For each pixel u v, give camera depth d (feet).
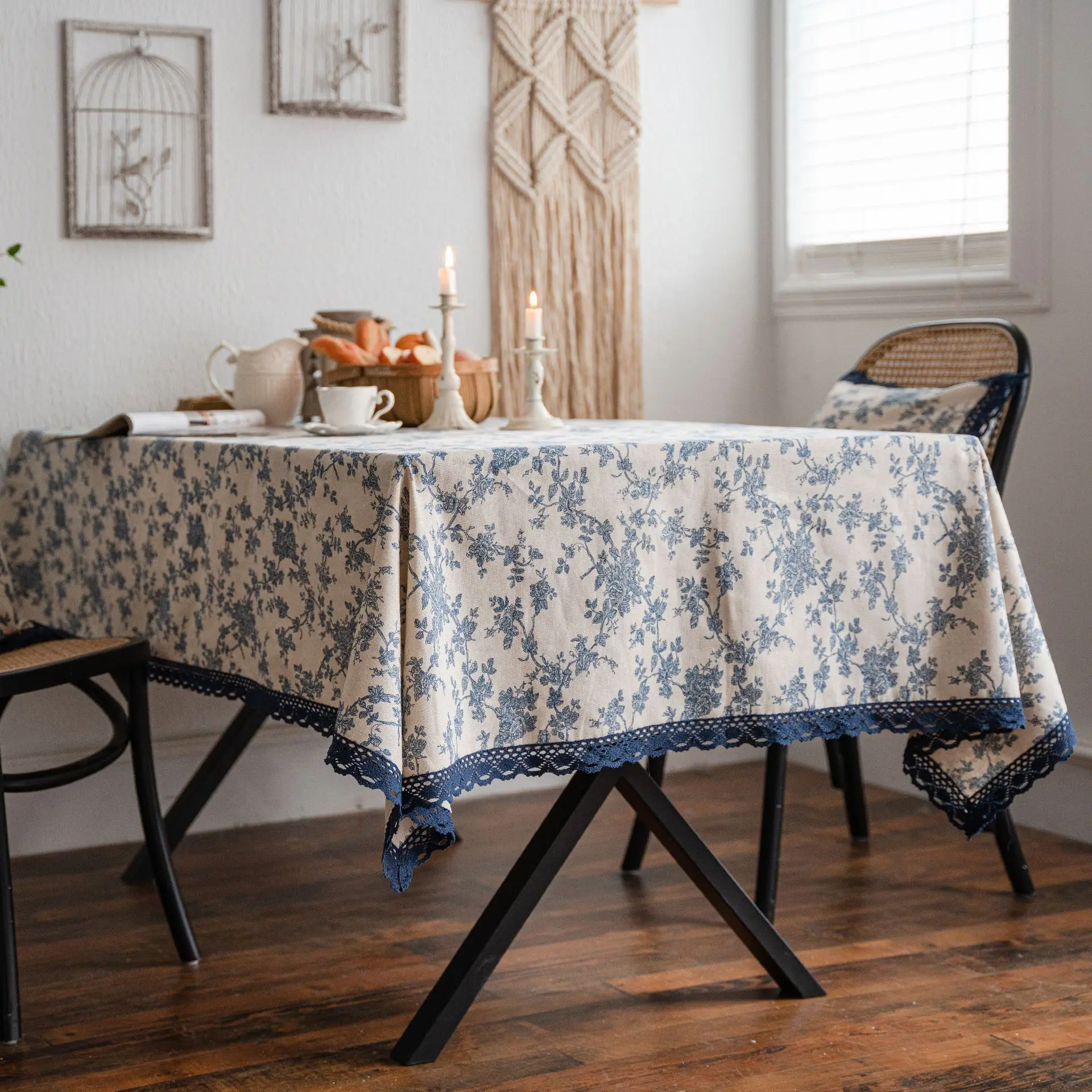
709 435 7.00
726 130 11.64
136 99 9.71
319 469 6.11
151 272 9.86
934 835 9.66
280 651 6.48
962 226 10.43
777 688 6.54
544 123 10.91
